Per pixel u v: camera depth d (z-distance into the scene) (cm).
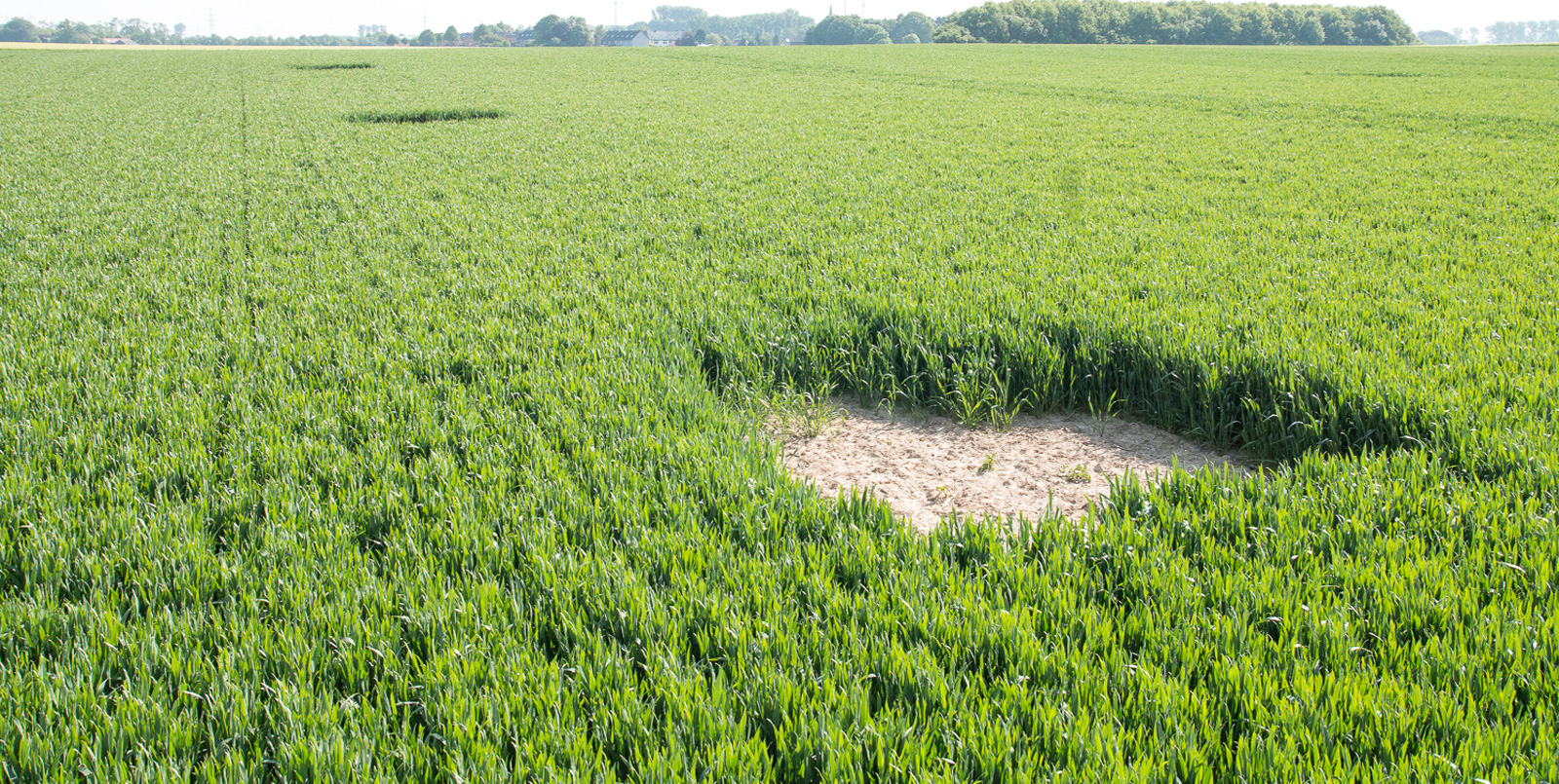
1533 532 324
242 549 340
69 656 270
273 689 252
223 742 233
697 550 333
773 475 405
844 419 543
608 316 662
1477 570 303
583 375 536
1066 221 1012
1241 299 657
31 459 405
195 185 1315
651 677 264
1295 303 647
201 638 281
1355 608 285
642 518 359
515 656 268
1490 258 795
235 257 873
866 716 243
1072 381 542
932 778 218
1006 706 243
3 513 355
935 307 632
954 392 545
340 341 604
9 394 482
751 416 522
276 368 542
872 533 357
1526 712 236
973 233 949
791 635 279
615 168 1484
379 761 227
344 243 935
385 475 392
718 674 268
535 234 982
